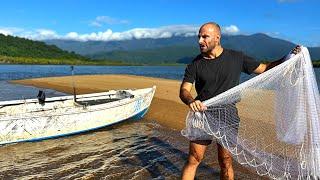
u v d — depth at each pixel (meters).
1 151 10.88
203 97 5.61
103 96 16.05
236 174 8.23
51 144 11.73
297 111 5.45
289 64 5.39
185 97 5.48
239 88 5.32
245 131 5.59
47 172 9.07
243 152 5.63
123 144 11.70
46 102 14.31
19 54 169.25
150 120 15.55
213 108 5.45
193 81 5.68
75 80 34.75
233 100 5.45
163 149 10.99
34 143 11.81
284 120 5.53
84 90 27.42
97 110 13.37
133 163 9.70
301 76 5.43
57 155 10.51
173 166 9.39
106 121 13.80
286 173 5.61
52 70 76.81
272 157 5.64
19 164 9.67
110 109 13.84
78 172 9.05
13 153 10.68
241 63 5.57
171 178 8.52
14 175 8.84
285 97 5.50
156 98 20.33
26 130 11.62
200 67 5.56
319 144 5.32
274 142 5.61
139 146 11.42
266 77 5.38
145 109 15.99
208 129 5.50
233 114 5.50
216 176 8.41
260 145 5.63
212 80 5.49
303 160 5.45
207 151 10.05
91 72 72.69
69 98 14.96
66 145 11.62
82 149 11.13
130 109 14.80
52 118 12.10
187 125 5.62
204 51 5.46
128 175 8.79
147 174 8.82
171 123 14.91
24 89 28.91
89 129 13.26
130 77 38.94
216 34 5.40
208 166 9.00
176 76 62.03
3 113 13.19
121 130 13.79
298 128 5.45
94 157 10.29
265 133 5.61
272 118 5.56
